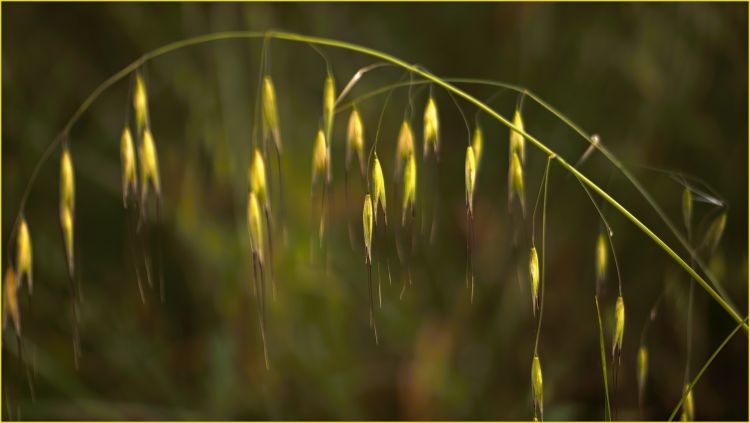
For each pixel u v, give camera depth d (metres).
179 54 1.27
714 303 1.19
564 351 1.21
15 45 1.32
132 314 1.24
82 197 1.29
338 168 1.27
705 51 1.24
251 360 1.20
